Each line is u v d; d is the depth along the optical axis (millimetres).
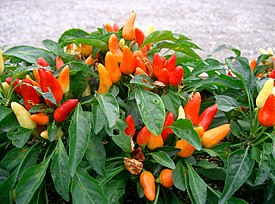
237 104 374
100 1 1653
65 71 363
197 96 371
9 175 374
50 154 373
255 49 1198
